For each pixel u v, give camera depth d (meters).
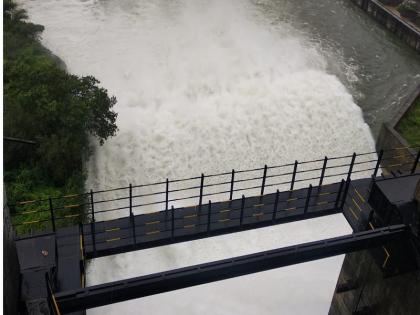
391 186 22.64
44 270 17.08
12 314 15.24
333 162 42.19
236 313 30.97
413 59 56.38
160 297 30.83
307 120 44.06
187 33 54.31
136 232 20.73
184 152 39.81
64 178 36.03
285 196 23.34
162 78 46.44
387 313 24.98
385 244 21.88
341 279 29.69
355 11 65.12
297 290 32.28
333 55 54.94
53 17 54.56
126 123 40.03
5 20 48.22
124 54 49.66
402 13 60.78
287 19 60.75
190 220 21.62
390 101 48.81
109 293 17.30
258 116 43.09
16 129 35.62
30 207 33.38
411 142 42.44
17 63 41.09
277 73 49.22
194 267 18.64
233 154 40.84
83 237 19.41
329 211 23.11
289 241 35.16
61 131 35.53
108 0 58.50
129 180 37.91
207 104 43.25
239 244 34.50
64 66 46.53
